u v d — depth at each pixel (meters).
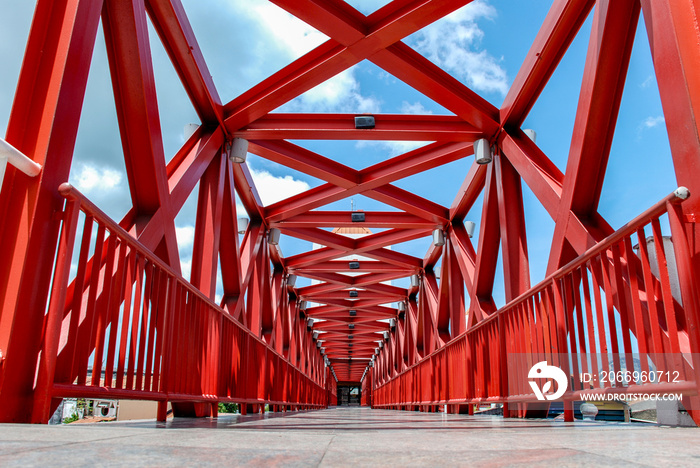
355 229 31.64
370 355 45.00
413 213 14.47
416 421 6.39
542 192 8.05
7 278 3.22
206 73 8.73
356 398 82.25
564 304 4.86
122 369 3.91
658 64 4.32
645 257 3.43
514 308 6.32
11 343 3.08
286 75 9.05
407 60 8.42
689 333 2.94
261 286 14.68
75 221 3.32
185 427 3.79
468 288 12.93
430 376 13.48
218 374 6.98
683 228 3.01
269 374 12.48
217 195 9.61
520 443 2.13
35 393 3.01
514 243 9.73
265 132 10.06
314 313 26.89
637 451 1.74
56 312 3.12
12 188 3.42
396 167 11.91
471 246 14.02
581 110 6.66
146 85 6.14
